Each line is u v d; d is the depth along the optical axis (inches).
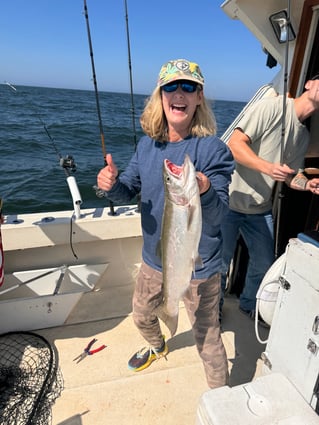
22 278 104.3
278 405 51.5
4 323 95.4
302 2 88.8
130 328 101.3
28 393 76.9
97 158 406.6
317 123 100.5
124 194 70.2
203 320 68.4
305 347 53.5
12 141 471.8
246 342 97.6
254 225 96.3
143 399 77.9
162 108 64.6
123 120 735.1
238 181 93.6
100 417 73.3
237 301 116.6
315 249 53.5
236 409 50.4
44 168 362.0
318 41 91.0
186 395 79.1
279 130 85.7
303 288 53.4
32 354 89.1
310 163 109.8
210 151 62.2
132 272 121.0
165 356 90.4
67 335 97.9
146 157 68.1
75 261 113.3
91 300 113.4
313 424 48.8
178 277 60.0
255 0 91.2
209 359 68.8
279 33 96.4
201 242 64.2
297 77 96.7
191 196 54.1
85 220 104.3
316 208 107.3
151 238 69.9
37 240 101.4
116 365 87.7
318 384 51.7
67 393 78.8
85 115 781.3
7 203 277.7
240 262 116.0
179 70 58.9
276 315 60.6
